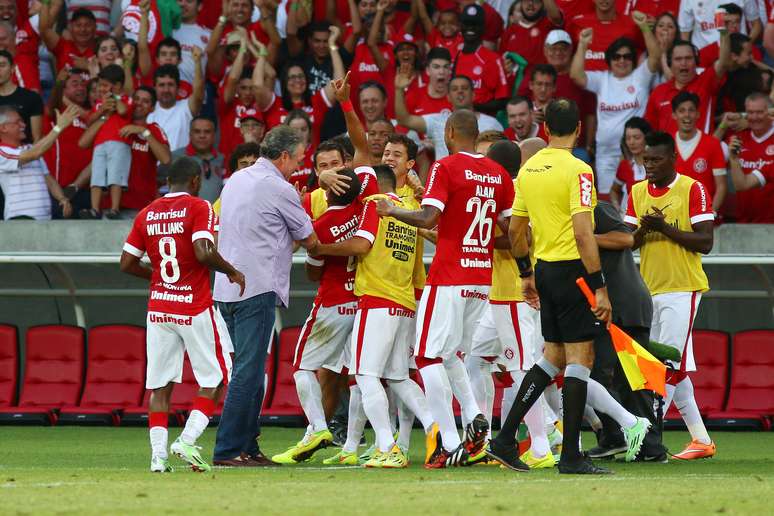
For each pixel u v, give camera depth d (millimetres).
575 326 25188
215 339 26922
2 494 20828
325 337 30328
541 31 53562
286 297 28688
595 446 34812
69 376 48125
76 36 58500
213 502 19672
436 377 27922
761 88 49906
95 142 50062
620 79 50938
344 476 25578
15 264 49281
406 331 29250
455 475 25750
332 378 31641
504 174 28609
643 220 32094
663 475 26141
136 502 19625
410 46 49656
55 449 36062
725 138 49000
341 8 57562
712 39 52375
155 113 53500
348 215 29812
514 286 29344
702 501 19969
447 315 27797
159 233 26688
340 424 37750
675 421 44531
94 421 46062
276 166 28625
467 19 52094
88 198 52375
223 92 53625
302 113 44062
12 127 50031
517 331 29328
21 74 57312
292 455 30047
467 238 27859
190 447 26531
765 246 44750
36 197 50312
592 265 24500
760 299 48594
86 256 45531
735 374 46000
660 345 30516
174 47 54875
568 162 25125
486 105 51531
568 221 25109
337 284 30281
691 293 32688
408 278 29047
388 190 29859
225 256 28141
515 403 26234
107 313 52031
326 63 53500
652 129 47250
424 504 19438
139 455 33750
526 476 25328
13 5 57844
